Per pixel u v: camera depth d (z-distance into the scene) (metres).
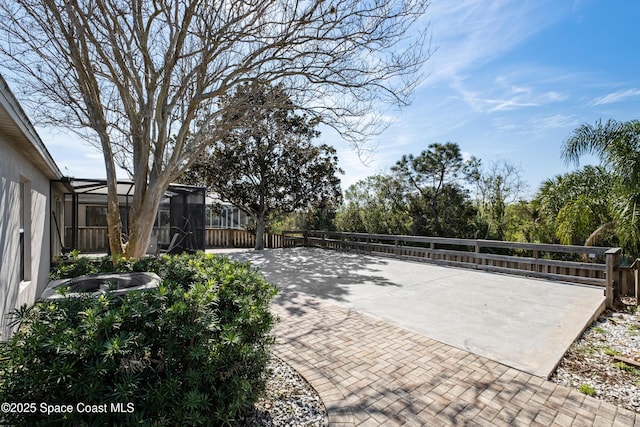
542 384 2.75
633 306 5.18
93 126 4.23
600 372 3.02
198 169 11.26
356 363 3.10
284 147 10.20
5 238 3.05
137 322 1.85
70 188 7.52
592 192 8.32
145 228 4.41
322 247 12.55
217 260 3.55
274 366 3.03
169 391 1.71
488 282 6.65
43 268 5.35
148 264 3.71
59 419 1.46
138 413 1.61
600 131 7.28
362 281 6.69
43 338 1.55
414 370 2.97
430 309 4.80
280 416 2.28
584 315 4.52
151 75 4.20
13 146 3.34
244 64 4.52
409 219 15.20
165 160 5.29
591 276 6.50
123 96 4.22
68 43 3.71
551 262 6.87
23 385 1.42
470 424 2.21
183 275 3.02
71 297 2.06
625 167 6.35
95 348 1.54
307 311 4.68
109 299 2.04
